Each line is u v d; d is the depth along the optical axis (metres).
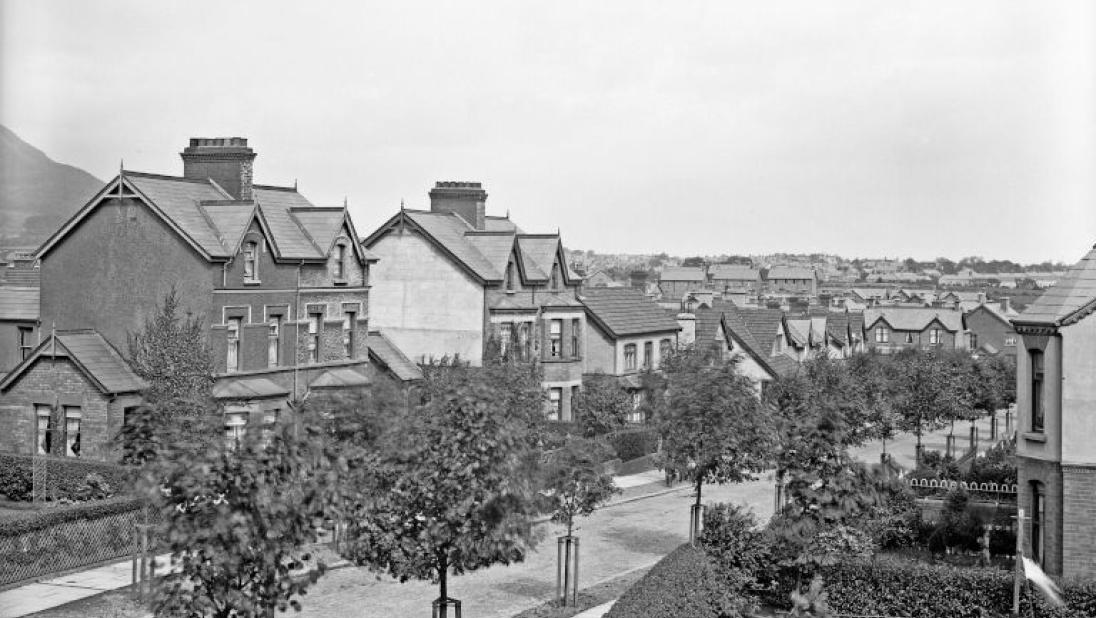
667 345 85.25
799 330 112.31
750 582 35.22
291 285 55.62
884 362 93.19
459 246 71.25
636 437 66.62
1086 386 36.16
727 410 41.53
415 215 72.12
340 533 36.34
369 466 27.55
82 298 52.53
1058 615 31.88
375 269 71.56
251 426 23.33
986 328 161.75
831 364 74.44
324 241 58.22
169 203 51.88
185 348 49.62
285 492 22.61
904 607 33.12
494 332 69.44
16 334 58.12
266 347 54.06
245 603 22.12
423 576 28.47
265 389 53.03
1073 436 36.22
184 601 22.17
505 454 28.09
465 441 27.44
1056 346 36.62
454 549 28.28
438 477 27.23
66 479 45.94
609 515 50.56
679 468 42.25
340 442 28.11
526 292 72.38
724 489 59.22
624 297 83.94
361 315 61.03
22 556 34.47
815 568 33.44
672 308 109.75
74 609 31.55
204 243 50.41
